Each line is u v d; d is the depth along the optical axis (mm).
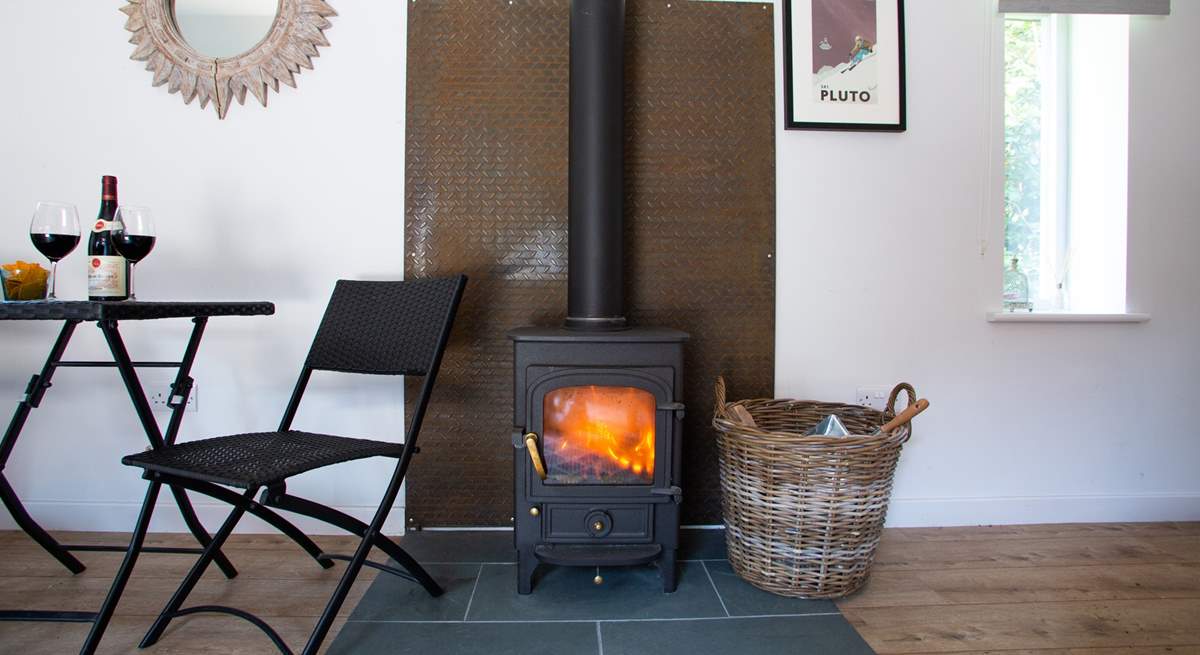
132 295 1730
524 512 1758
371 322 1818
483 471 2205
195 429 2180
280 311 2176
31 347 2154
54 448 2166
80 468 2172
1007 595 1783
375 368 1765
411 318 1777
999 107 2287
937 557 2035
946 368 2297
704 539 2172
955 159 2283
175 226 2152
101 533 2162
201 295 2160
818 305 2268
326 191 2168
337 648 1505
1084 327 2322
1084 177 2447
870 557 1809
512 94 2180
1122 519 2348
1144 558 2027
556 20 2184
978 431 2312
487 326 2191
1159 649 1520
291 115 2156
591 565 1736
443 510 2205
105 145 2135
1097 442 2340
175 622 1606
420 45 2164
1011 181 2498
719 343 2242
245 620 1623
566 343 1734
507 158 2184
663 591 1802
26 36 2117
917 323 2287
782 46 2242
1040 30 2484
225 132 2148
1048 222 2484
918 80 2273
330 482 2199
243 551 2043
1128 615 1676
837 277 2268
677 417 1753
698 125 2223
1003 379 2311
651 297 2227
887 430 1722
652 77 2211
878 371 2287
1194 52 2332
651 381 1735
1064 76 2473
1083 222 2455
